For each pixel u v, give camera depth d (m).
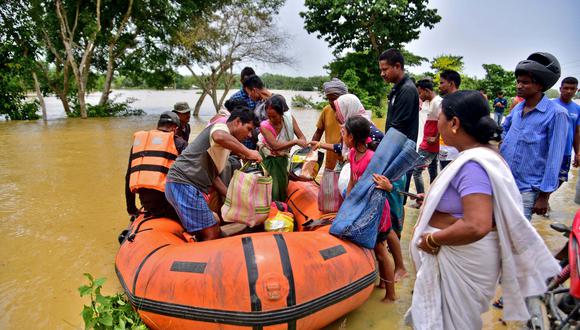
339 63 28.34
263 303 2.93
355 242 3.61
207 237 3.96
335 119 5.28
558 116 3.50
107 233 5.53
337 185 4.37
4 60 21.48
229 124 3.88
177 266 3.18
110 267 4.58
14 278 4.33
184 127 5.98
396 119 4.41
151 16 24.66
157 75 27.17
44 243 5.20
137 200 6.91
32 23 22.39
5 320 3.60
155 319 3.20
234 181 3.97
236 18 24.36
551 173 3.55
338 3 25.47
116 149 12.03
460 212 2.33
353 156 3.90
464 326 2.42
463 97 2.34
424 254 2.48
